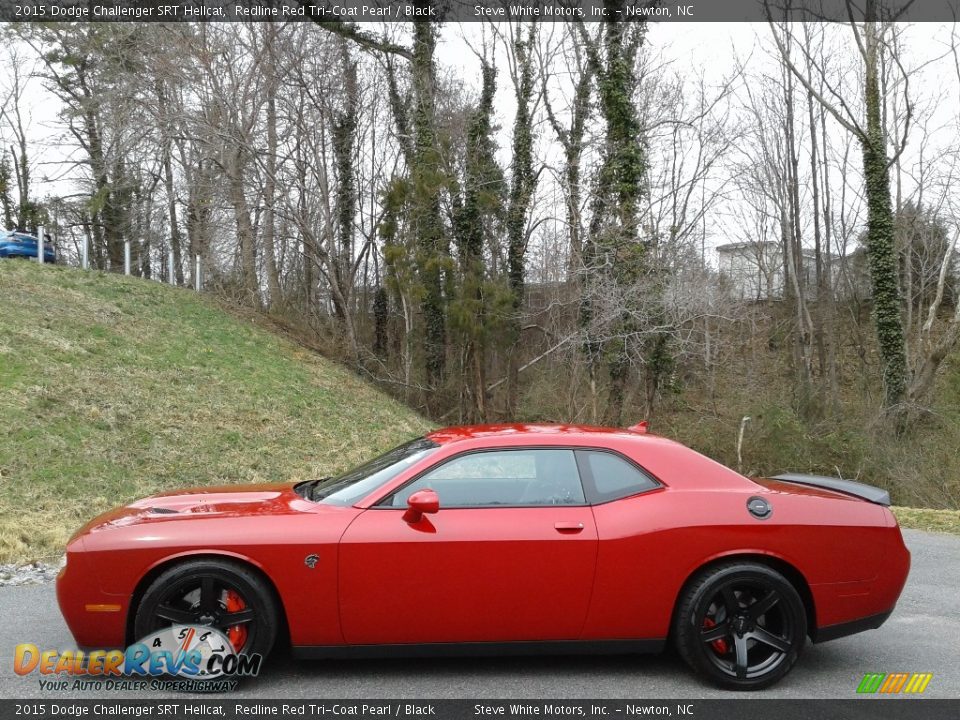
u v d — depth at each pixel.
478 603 4.15
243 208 23.77
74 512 9.41
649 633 4.24
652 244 22.08
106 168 24.75
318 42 23.73
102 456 11.84
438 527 4.18
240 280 27.02
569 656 4.74
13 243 22.50
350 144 27.42
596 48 24.00
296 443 15.69
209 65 21.16
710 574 4.23
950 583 6.95
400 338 30.33
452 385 25.97
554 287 25.48
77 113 23.91
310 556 4.11
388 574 4.11
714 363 26.03
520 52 25.45
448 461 4.42
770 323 34.12
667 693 4.16
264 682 4.25
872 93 23.59
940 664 4.70
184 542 4.13
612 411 23.72
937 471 21.80
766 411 24.84
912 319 32.06
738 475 4.59
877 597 4.40
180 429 14.12
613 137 22.83
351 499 4.40
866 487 4.80
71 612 4.10
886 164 23.62
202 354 19.08
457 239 22.95
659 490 4.40
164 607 4.09
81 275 21.38
